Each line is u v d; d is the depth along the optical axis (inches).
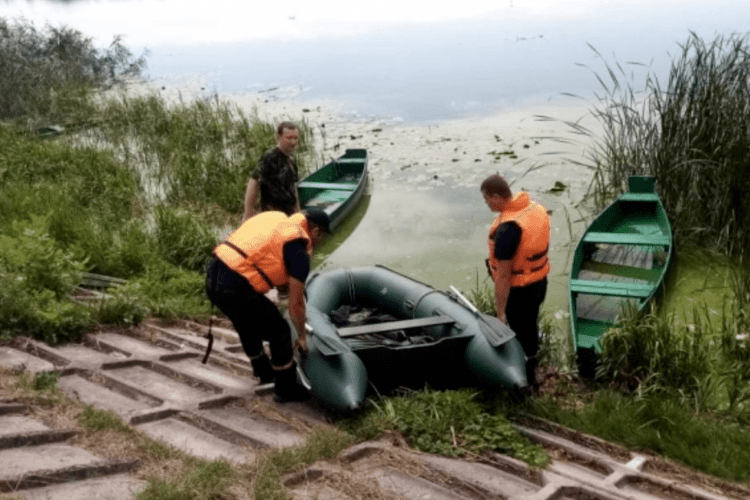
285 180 249.3
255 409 153.9
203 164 414.3
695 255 291.4
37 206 311.0
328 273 215.6
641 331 196.7
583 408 177.3
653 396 177.2
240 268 149.6
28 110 567.8
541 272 173.3
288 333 158.9
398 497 114.8
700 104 319.6
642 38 839.1
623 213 328.2
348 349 161.3
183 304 247.4
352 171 430.0
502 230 166.7
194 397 154.4
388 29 1156.5
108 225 326.0
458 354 174.1
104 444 120.7
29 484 102.7
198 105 548.4
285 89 704.4
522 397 167.0
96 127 543.8
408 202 382.3
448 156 457.7
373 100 633.6
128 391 154.3
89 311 201.0
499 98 611.8
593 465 139.3
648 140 354.6
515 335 170.4
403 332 190.5
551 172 416.5
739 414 177.8
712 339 222.1
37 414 130.3
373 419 145.3
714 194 307.3
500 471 130.3
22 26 730.8
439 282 288.2
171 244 307.3
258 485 110.3
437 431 142.5
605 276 279.1
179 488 104.9
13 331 178.7
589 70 697.6
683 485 130.3
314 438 132.5
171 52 1023.6
